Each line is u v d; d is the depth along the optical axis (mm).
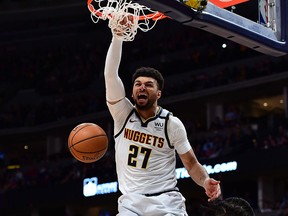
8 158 44875
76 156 6824
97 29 48938
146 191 6625
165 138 6754
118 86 6727
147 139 6738
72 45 49219
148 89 6684
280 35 8094
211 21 7137
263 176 33031
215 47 40438
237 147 32000
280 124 32500
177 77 40375
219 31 7453
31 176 39188
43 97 45812
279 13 8148
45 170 39188
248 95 37469
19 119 44625
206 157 32750
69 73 46281
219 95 37844
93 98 42500
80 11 49000
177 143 6789
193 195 34594
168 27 44562
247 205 5312
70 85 44938
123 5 6703
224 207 5312
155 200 6574
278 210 30375
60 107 43625
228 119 36156
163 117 6801
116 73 6684
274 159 30719
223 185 34594
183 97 38594
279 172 32156
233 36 7629
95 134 6789
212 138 33938
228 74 37500
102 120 41000
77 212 38312
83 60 46812
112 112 6863
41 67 47906
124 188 6746
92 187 35438
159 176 6695
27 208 39031
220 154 32344
